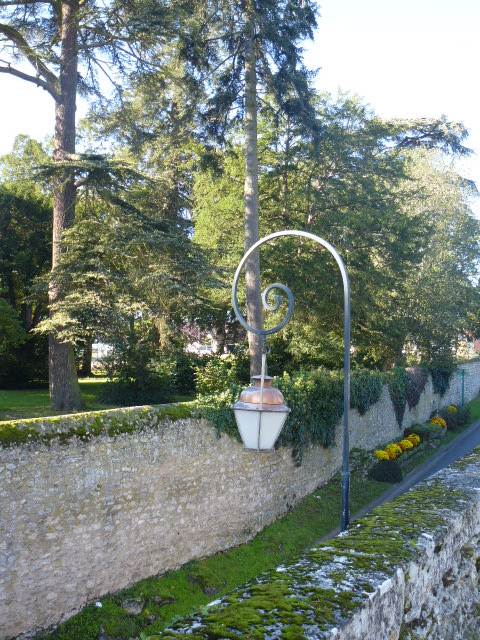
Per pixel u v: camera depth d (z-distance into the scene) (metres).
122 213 20.00
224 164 23.34
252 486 15.56
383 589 3.29
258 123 24.56
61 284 19.95
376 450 24.00
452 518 4.57
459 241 37.66
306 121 20.34
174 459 13.12
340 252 25.12
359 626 2.98
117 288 19.80
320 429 19.25
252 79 20.06
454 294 34.97
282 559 14.90
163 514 12.80
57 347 20.97
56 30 21.72
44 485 10.63
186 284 19.97
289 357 27.22
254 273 20.14
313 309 25.20
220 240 25.11
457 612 4.52
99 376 35.31
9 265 28.69
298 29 18.92
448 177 38.44
